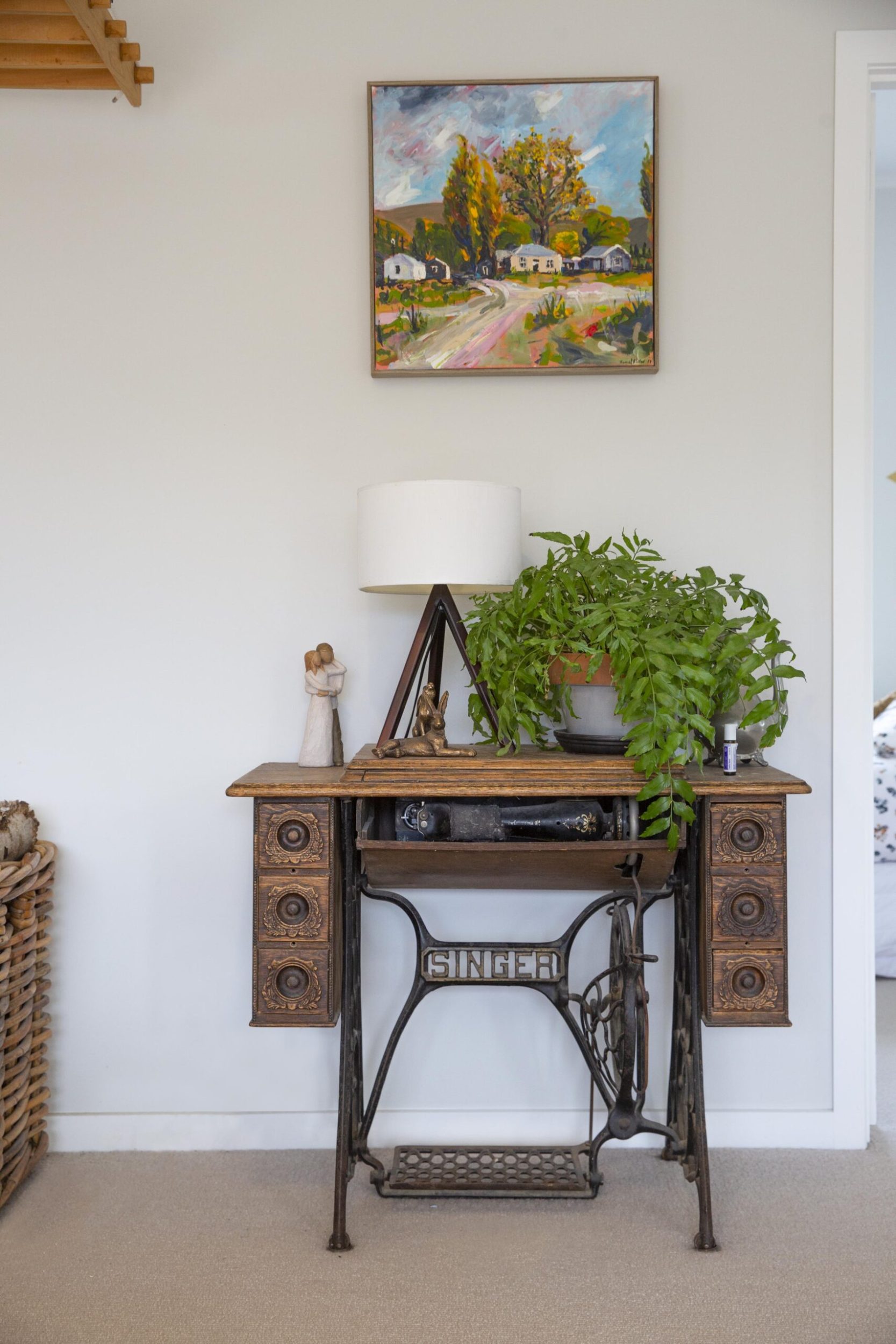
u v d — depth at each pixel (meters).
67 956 2.29
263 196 2.27
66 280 2.27
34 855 2.08
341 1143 1.90
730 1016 1.88
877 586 4.59
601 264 2.24
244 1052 2.29
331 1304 1.71
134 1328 1.64
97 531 2.28
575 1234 1.92
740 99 2.26
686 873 1.96
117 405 2.28
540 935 2.29
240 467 2.28
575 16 2.26
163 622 2.29
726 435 2.27
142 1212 2.00
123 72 2.15
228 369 2.28
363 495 1.98
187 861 2.29
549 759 1.90
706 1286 1.75
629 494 2.28
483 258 2.24
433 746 1.92
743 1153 2.24
